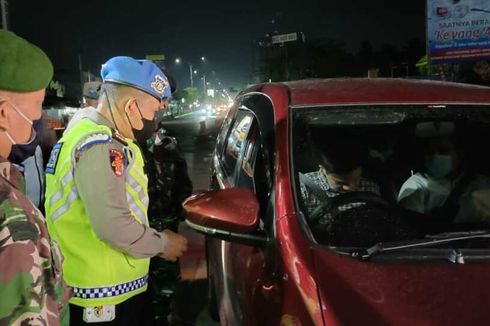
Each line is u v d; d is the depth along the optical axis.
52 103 23.52
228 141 3.79
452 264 1.93
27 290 1.17
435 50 17.00
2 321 1.14
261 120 2.73
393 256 1.96
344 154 2.58
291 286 1.85
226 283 2.79
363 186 2.56
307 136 2.43
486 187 2.61
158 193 3.82
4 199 1.21
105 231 2.10
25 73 1.38
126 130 2.36
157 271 3.30
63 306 1.57
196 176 11.38
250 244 2.16
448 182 2.67
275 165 2.34
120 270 2.28
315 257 1.92
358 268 1.88
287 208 2.13
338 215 2.21
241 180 2.91
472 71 16.92
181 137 23.72
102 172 2.09
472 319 1.66
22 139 1.45
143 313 2.53
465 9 16.58
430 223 2.29
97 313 2.28
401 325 1.64
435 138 2.76
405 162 2.71
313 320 1.69
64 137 2.29
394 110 2.54
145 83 2.34
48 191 2.27
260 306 2.02
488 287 1.80
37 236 1.24
